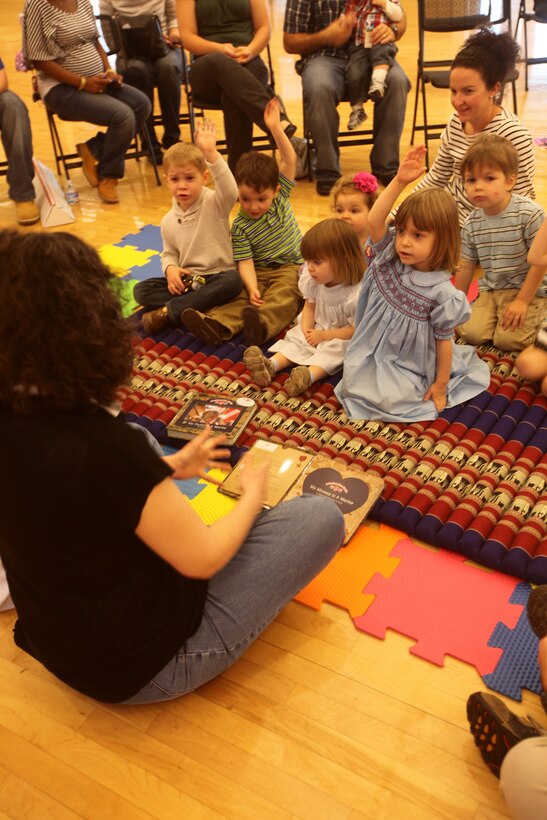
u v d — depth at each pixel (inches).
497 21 162.7
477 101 102.8
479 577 67.7
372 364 88.6
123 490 40.5
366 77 152.6
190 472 53.9
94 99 150.8
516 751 45.9
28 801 53.2
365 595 66.7
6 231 39.0
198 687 59.4
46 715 59.1
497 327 96.9
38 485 39.9
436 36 254.2
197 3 153.5
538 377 87.7
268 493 74.6
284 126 150.5
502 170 87.7
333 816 50.9
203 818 51.3
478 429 83.6
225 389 94.7
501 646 61.3
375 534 73.1
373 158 158.2
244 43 156.9
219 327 102.9
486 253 95.8
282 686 59.8
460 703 57.8
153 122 177.0
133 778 54.1
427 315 82.3
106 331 39.2
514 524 71.1
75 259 38.3
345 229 88.4
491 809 50.7
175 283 108.1
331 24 152.9
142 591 48.1
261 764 54.4
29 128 145.5
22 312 36.5
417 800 51.5
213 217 108.8
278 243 110.6
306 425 86.8
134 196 161.5
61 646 50.5
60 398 39.1
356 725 56.6
